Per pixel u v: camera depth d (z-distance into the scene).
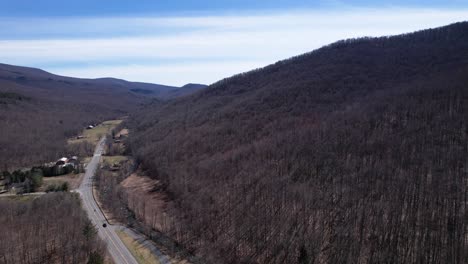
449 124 145.50
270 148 166.50
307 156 148.25
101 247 101.44
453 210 94.06
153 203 154.00
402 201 102.50
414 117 159.62
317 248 95.00
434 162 121.06
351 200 109.19
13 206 134.12
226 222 120.00
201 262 100.88
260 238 106.75
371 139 148.25
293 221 107.12
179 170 180.00
